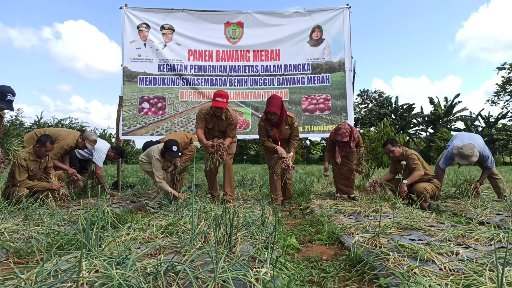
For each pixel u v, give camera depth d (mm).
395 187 6785
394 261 3457
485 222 5246
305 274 3371
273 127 6465
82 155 7543
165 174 6168
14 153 5719
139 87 8922
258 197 7148
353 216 5699
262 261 3227
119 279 2469
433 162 30578
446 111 34312
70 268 2725
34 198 5789
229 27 9094
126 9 8891
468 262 3357
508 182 10508
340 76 9039
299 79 9109
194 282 2562
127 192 7727
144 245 3699
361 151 7324
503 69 33562
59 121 10812
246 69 9117
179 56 9016
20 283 2590
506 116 33906
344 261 3715
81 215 4363
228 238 3492
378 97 47094
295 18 9117
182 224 4219
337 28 9062
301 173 11508
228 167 6289
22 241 3887
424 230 4672
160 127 8953
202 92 9055
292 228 5141
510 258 3422
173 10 8992
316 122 9094
